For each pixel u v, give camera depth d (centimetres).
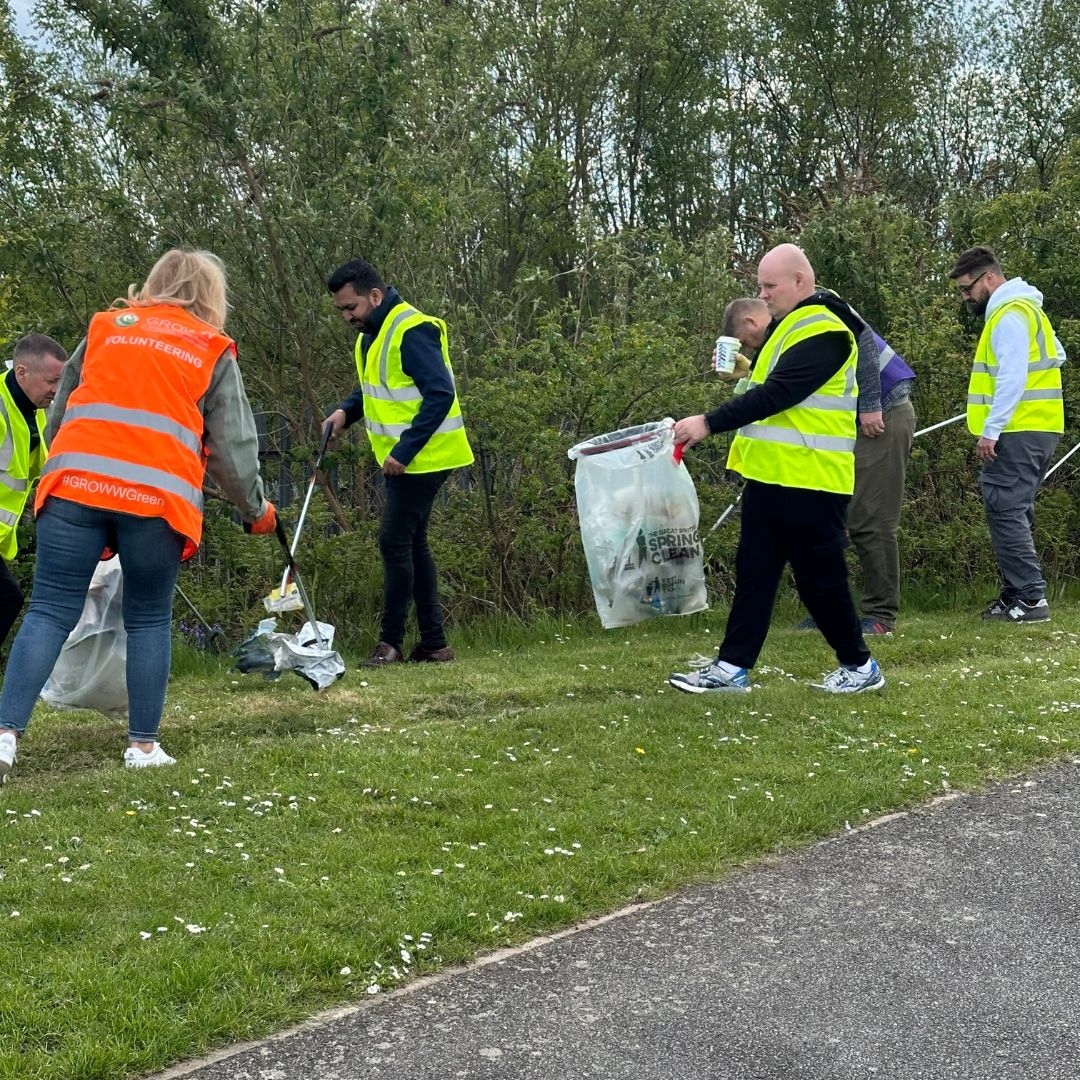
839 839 379
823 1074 245
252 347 847
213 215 834
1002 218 1103
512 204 1198
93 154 912
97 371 412
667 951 298
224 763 436
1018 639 718
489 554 794
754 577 539
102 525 411
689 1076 243
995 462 780
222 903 312
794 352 506
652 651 692
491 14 1984
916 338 877
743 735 482
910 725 501
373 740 474
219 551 730
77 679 466
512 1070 244
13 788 412
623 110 2630
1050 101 2433
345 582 744
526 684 593
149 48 785
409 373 618
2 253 807
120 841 357
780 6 2731
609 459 557
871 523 723
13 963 274
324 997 270
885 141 2756
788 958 295
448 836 368
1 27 1003
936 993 279
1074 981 285
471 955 293
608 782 425
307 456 772
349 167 793
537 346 778
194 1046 247
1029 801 416
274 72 822
